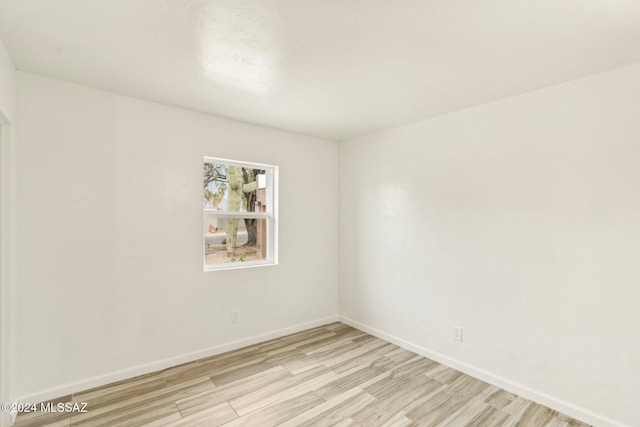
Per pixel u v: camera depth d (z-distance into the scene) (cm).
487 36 174
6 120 196
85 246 247
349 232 405
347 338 362
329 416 220
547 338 237
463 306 287
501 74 220
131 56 200
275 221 366
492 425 212
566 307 228
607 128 212
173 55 198
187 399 238
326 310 410
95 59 204
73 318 242
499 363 262
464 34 172
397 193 346
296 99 269
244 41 181
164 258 284
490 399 244
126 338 265
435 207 311
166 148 285
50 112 232
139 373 271
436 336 308
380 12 153
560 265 231
